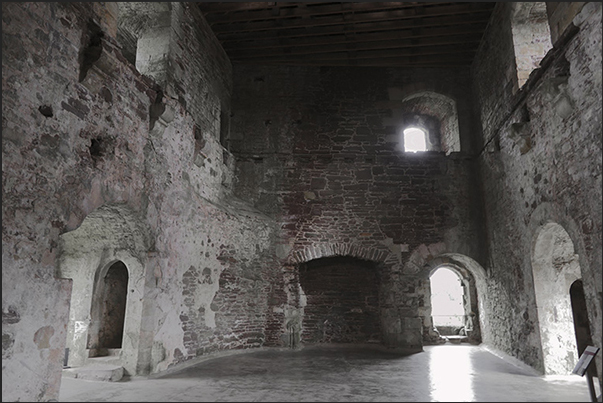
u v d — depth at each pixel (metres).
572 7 5.09
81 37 4.72
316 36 9.20
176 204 6.50
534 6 6.88
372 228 9.00
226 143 9.39
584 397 4.53
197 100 7.79
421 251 8.88
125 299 6.52
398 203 9.12
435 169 9.29
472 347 9.09
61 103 4.34
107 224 5.80
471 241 8.88
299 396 4.57
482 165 8.85
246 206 8.89
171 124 6.49
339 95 9.77
